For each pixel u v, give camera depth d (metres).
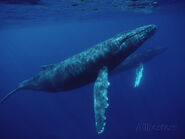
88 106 28.67
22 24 35.94
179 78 39.00
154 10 31.62
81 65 9.23
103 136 24.66
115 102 28.78
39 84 11.54
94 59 8.91
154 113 27.73
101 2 19.14
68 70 9.70
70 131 26.58
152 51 21.16
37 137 27.59
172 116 26.92
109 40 9.26
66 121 28.80
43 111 33.41
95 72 9.16
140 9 27.91
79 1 17.30
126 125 25.47
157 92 33.41
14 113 35.50
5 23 31.20
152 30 10.00
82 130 26.11
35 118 32.25
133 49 9.48
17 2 15.79
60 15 27.36
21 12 21.45
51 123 29.70
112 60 9.12
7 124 32.47
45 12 22.94
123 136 23.95
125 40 9.16
